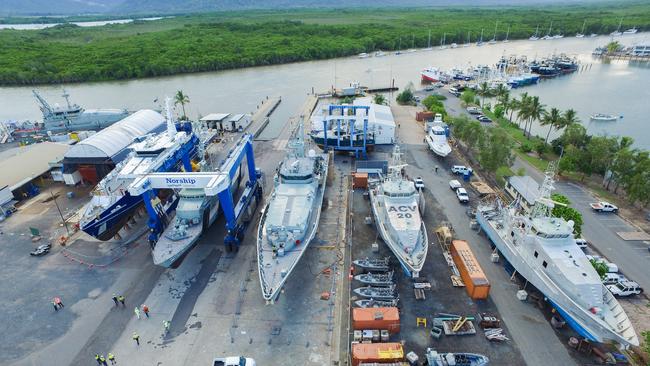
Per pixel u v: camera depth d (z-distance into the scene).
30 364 27.81
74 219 46.50
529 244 32.78
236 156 43.12
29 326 31.11
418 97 99.00
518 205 40.91
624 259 36.75
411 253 34.06
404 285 34.06
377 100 90.69
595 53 159.50
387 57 168.50
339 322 30.30
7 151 62.91
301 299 32.66
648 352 25.30
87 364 27.75
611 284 33.06
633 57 151.00
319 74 137.62
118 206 41.84
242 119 79.38
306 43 175.00
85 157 53.84
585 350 27.47
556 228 31.83
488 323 29.34
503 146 51.56
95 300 33.59
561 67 132.75
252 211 46.59
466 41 198.62
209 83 127.94
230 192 38.00
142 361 27.61
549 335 28.78
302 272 35.81
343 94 102.94
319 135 63.41
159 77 140.25
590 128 80.88
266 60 157.75
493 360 26.88
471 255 35.03
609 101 99.19
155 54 152.88
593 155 51.75
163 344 28.92
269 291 29.89
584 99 101.50
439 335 28.47
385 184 41.03
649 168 44.38
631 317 30.34
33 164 56.28
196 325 30.48
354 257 37.56
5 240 42.81
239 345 28.56
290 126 79.69
